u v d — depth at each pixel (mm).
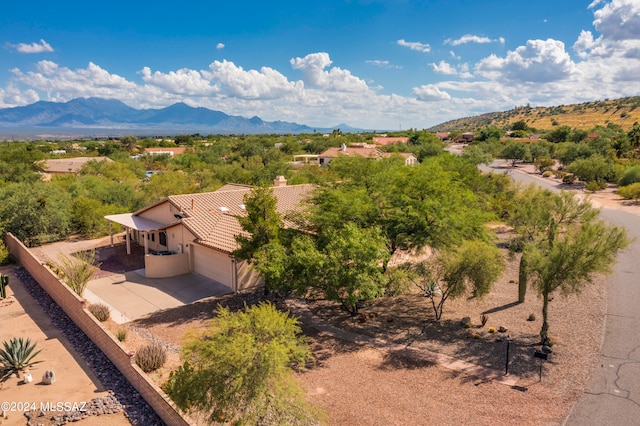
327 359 15008
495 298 20812
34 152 70250
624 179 55312
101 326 14773
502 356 15133
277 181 32406
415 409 12039
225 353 9273
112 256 27812
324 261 16203
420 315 18875
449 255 18031
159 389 11227
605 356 15078
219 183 49375
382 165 24781
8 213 29953
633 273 24781
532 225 27094
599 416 11711
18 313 18469
